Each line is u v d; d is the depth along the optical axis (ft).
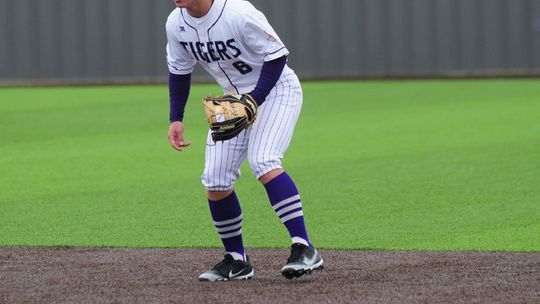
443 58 157.79
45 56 160.35
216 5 42.04
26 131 106.73
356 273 45.62
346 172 78.38
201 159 86.94
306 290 41.86
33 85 160.76
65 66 160.45
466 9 156.76
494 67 157.38
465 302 39.45
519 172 76.74
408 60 158.30
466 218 60.95
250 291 41.86
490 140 93.71
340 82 156.76
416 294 40.88
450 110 117.80
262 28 41.78
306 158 85.87
